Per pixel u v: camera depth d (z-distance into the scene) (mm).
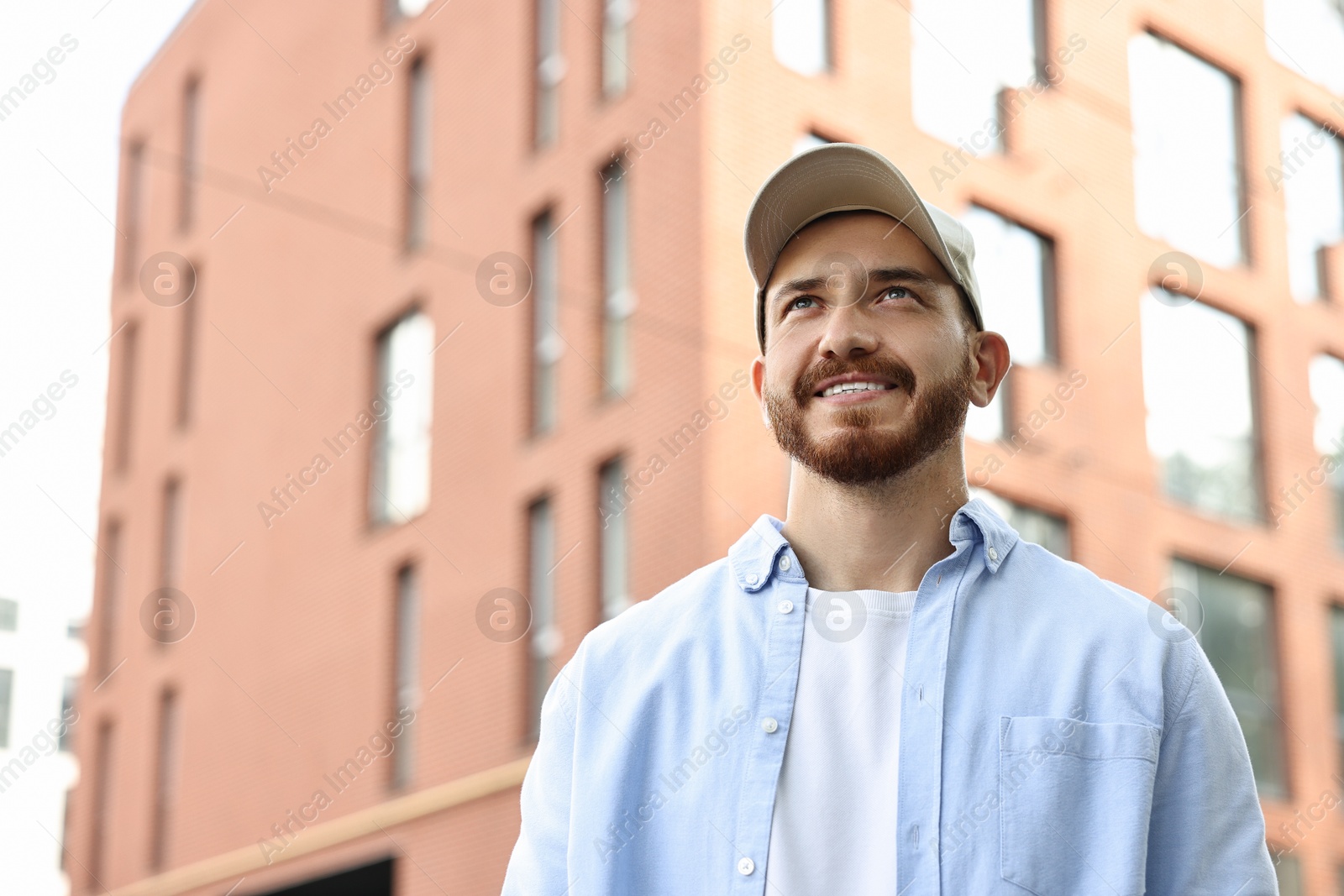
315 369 15352
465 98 13398
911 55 10594
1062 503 11000
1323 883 12445
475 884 11648
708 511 9484
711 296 9758
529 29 12594
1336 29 12891
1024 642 1621
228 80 18078
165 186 18734
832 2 10383
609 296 10883
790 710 1624
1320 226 12914
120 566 17469
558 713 1764
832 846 1549
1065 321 11156
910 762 1554
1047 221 11188
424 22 14352
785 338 1702
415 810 12562
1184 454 11945
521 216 12195
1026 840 1504
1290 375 12547
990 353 1778
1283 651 12648
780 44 10188
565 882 1676
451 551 12523
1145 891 1554
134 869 16703
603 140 11266
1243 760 1630
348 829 13414
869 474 1641
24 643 17469
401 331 14211
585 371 11047
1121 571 11195
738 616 1709
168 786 16641
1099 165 11477
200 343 17656
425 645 12930
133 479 18016
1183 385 12062
